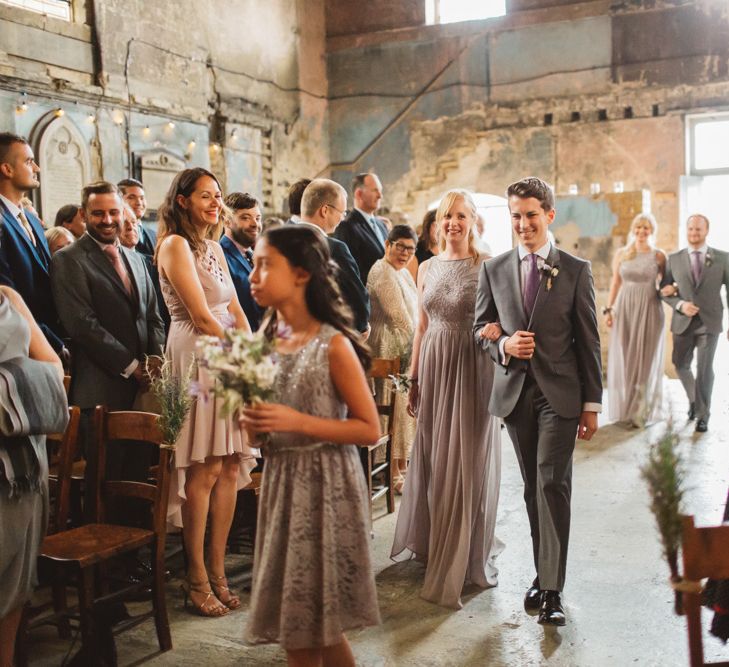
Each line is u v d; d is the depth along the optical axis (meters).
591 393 3.39
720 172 11.67
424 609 3.64
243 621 3.52
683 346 7.20
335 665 2.38
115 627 3.08
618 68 11.91
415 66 13.07
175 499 3.60
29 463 2.71
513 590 3.83
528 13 12.36
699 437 6.79
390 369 5.00
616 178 12.02
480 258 3.87
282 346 2.37
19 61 8.38
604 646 3.24
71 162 8.91
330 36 13.55
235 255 4.66
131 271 4.15
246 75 11.85
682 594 1.86
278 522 2.31
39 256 4.20
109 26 9.41
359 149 13.53
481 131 12.72
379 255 5.89
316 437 2.25
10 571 2.70
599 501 5.18
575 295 3.41
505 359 3.46
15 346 2.68
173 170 10.40
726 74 11.41
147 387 4.02
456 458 3.78
